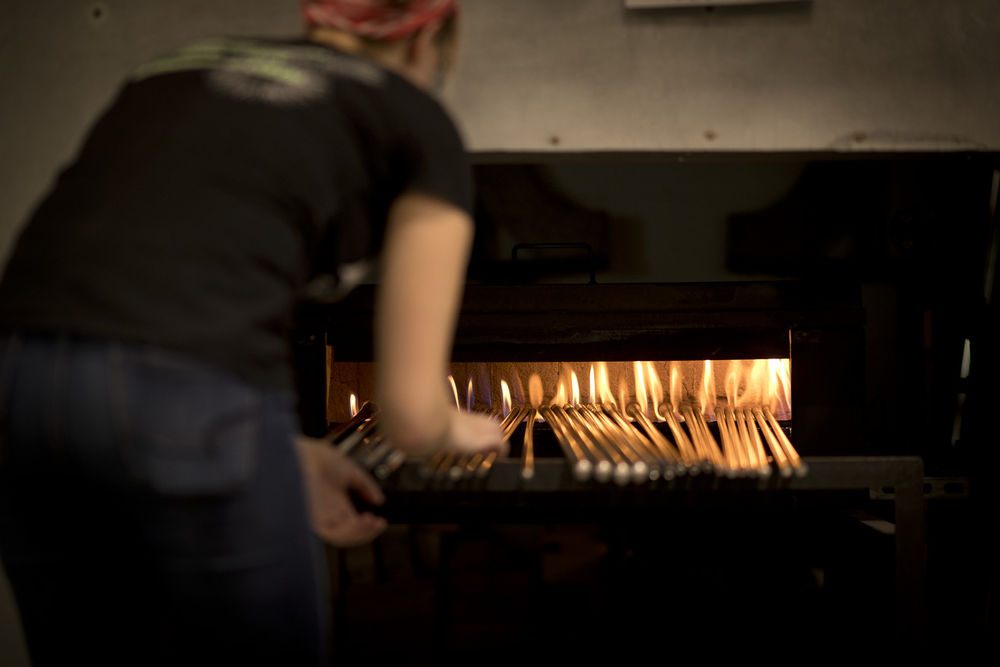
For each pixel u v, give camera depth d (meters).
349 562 1.64
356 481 0.98
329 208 0.68
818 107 1.28
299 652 0.69
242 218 0.63
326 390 1.44
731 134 1.28
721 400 1.59
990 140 1.28
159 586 0.65
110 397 0.59
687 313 1.42
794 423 1.42
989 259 1.46
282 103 0.66
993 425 1.43
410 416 0.70
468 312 1.44
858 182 1.50
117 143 0.66
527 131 1.28
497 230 1.54
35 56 1.29
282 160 0.64
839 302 1.42
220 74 0.68
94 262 0.60
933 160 1.46
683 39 1.27
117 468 0.60
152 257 0.60
